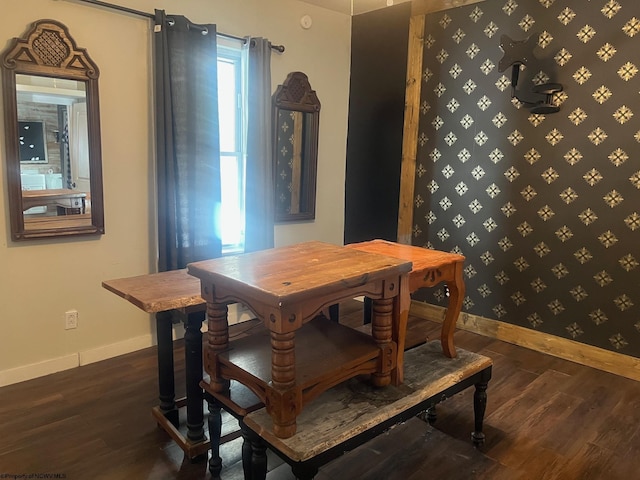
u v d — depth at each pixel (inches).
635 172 114.5
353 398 68.1
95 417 97.8
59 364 118.6
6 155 105.3
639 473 82.5
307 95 160.6
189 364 81.6
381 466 83.6
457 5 141.4
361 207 177.3
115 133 121.1
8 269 109.0
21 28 104.4
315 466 56.9
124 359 125.9
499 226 140.6
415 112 155.6
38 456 84.8
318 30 162.2
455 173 148.6
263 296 54.5
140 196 127.6
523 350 136.4
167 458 85.0
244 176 149.5
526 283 136.9
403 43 156.4
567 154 125.0
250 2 142.4
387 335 68.9
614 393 111.3
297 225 168.7
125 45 119.9
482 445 89.6
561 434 94.0
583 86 120.0
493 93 137.0
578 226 125.3
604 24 115.1
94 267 121.8
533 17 126.6
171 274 91.7
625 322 120.0
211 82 130.6
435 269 78.1
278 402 57.3
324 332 73.9
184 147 128.0
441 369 79.4
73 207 116.1
